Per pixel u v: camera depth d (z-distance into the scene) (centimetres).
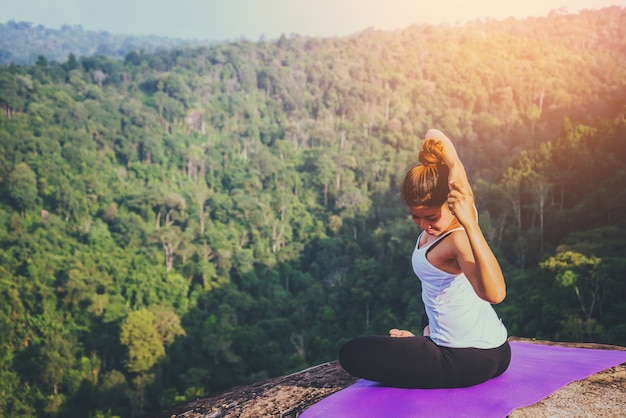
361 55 12319
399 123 9488
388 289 4669
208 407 260
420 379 213
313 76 11631
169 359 4462
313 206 7881
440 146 202
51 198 7306
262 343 4575
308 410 216
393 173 8162
